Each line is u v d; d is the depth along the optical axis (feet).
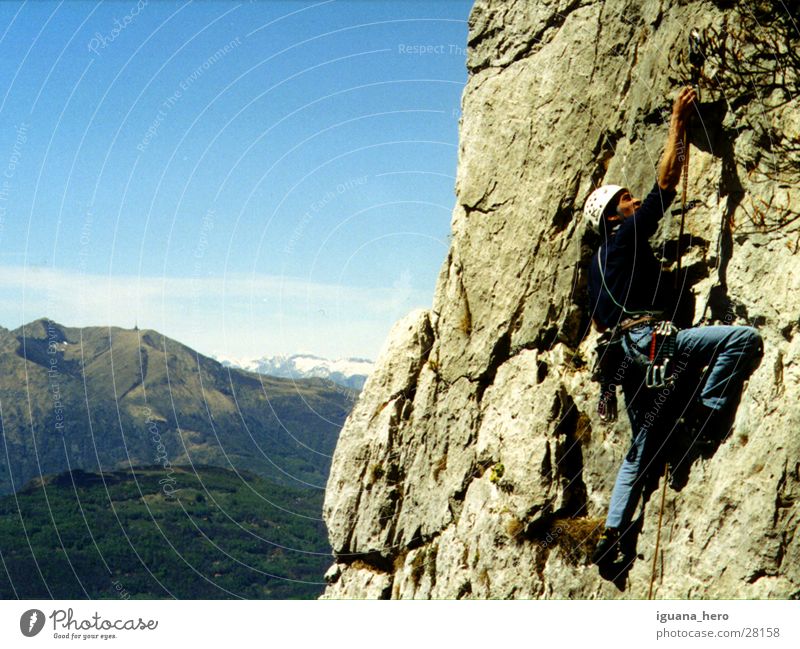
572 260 30.17
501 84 33.04
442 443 33.68
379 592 33.94
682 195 26.68
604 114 29.60
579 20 30.66
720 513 23.53
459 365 33.63
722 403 24.26
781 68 24.73
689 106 25.76
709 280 26.09
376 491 35.24
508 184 32.30
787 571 21.95
